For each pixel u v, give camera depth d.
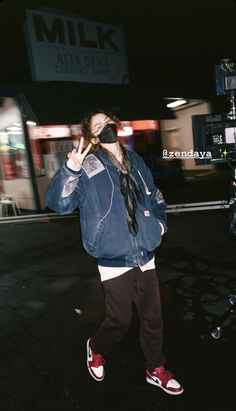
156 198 2.29
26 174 8.91
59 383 2.50
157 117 10.22
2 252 5.88
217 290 3.79
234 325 3.08
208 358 2.66
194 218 7.10
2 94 8.25
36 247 6.02
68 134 9.48
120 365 2.65
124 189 2.06
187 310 3.41
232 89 2.77
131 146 11.41
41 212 9.05
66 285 4.25
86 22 9.33
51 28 8.73
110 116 2.11
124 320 2.17
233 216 2.88
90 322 3.34
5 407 2.30
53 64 8.85
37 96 8.56
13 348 2.97
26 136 8.63
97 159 2.06
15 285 4.38
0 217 8.60
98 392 2.38
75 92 9.14
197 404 2.22
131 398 2.31
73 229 7.06
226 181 11.80
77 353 2.85
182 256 4.91
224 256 4.79
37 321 3.42
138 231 2.07
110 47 9.87
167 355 2.73
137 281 2.18
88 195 2.03
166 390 2.31
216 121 2.93
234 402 2.22
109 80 9.93
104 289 2.16
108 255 2.06
